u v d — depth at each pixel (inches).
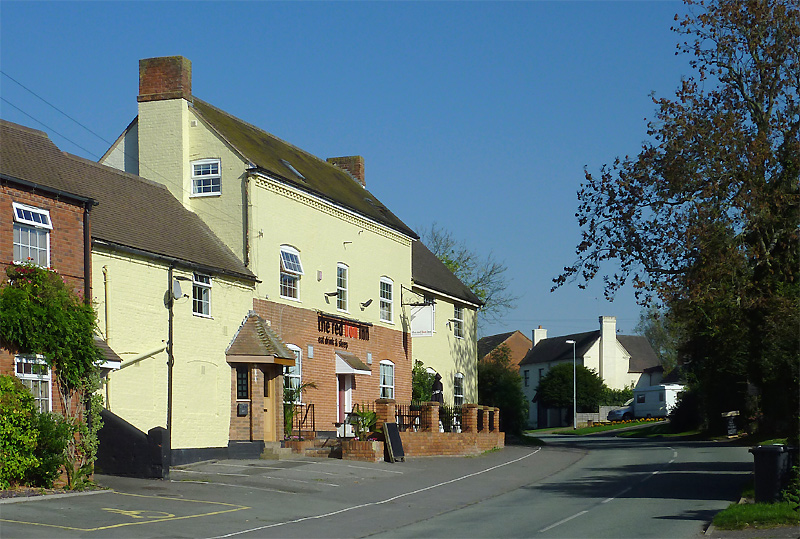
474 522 677.3
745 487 828.6
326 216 1331.2
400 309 1565.0
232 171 1162.6
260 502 758.5
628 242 1401.3
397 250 1571.1
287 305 1213.1
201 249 1085.1
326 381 1298.0
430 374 1692.9
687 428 2349.9
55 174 901.2
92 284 876.6
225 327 1087.0
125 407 911.7
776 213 1304.1
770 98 1371.8
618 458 1330.0
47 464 737.6
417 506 780.0
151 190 1128.2
